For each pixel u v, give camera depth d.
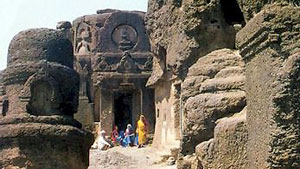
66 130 16.17
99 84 48.28
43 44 17.41
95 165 30.11
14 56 17.45
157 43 30.56
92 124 49.25
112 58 49.97
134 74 48.31
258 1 11.28
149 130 46.75
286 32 10.51
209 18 18.89
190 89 16.80
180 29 25.44
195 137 15.08
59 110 16.92
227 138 12.16
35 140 15.89
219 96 14.66
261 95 10.80
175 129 29.41
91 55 51.50
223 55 16.84
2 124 16.27
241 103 14.30
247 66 11.62
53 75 16.91
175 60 26.31
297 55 10.05
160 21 30.11
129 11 52.62
